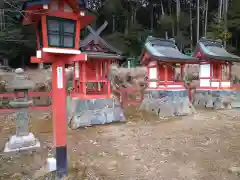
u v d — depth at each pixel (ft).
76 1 16.47
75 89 37.22
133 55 107.76
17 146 23.30
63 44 16.96
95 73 36.14
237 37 111.34
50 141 26.81
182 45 112.27
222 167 19.26
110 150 23.91
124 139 27.58
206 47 50.52
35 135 29.40
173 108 41.52
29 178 18.11
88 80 34.83
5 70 85.76
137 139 27.53
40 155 22.67
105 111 35.53
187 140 26.81
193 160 20.97
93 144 25.84
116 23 128.88
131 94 60.34
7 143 24.97
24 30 88.99
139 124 35.50
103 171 18.97
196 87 53.21
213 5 129.39
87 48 33.37
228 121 36.94
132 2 125.80
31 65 108.88
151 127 33.42
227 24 100.83
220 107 48.75
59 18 16.53
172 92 41.96
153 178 17.67
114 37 110.83
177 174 18.26
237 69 80.89
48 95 45.34
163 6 136.05
